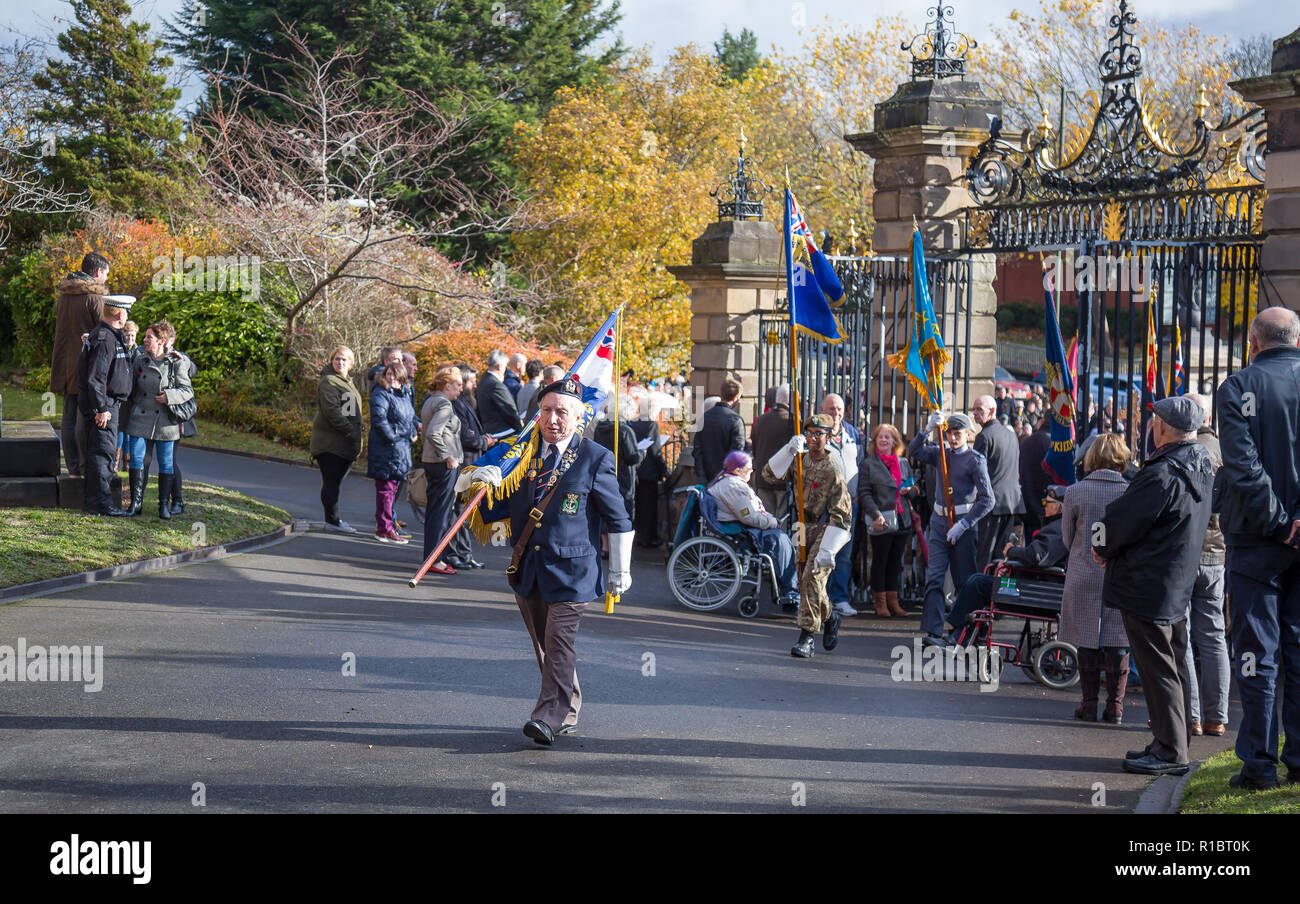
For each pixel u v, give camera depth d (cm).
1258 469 541
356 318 2078
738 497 1034
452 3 3319
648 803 532
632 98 3644
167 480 1164
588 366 675
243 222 2116
